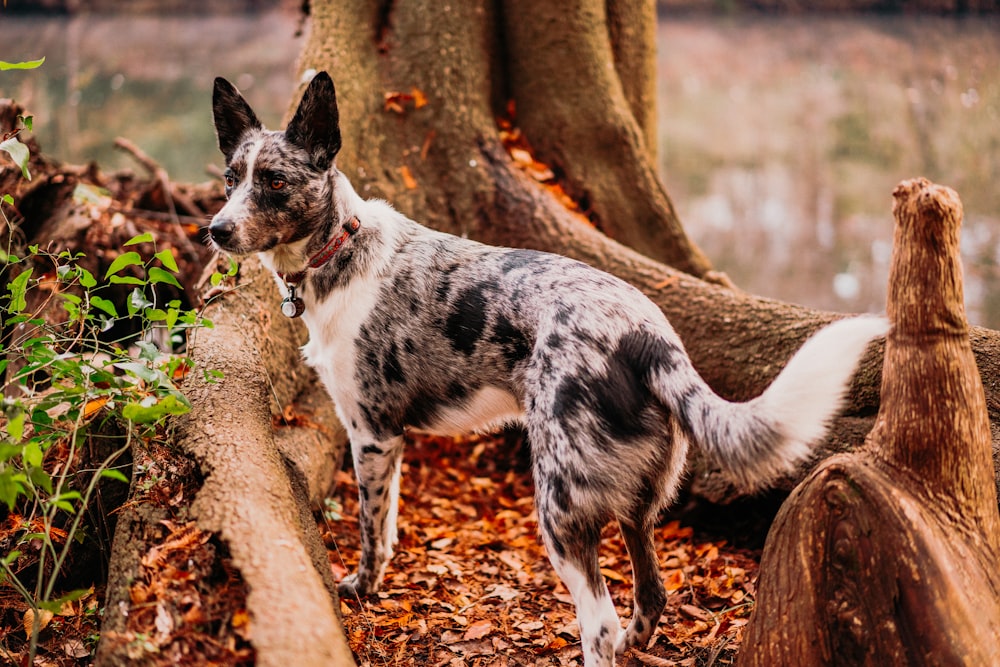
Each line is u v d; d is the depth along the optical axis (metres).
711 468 4.26
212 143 12.83
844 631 2.50
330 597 2.97
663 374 2.84
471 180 5.14
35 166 5.06
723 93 17.64
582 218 5.29
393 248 3.48
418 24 5.26
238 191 3.34
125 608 2.55
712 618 3.49
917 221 2.49
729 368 4.28
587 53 5.52
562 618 3.57
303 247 3.42
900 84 15.79
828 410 2.52
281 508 2.93
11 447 2.56
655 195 5.59
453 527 4.47
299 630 2.44
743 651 2.69
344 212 3.44
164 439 3.18
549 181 5.46
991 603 2.45
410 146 5.18
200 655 2.44
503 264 3.34
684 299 4.53
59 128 12.41
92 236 5.06
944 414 2.51
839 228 12.14
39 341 3.11
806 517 2.59
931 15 18.92
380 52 5.32
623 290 3.08
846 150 14.28
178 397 2.99
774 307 4.32
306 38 5.39
